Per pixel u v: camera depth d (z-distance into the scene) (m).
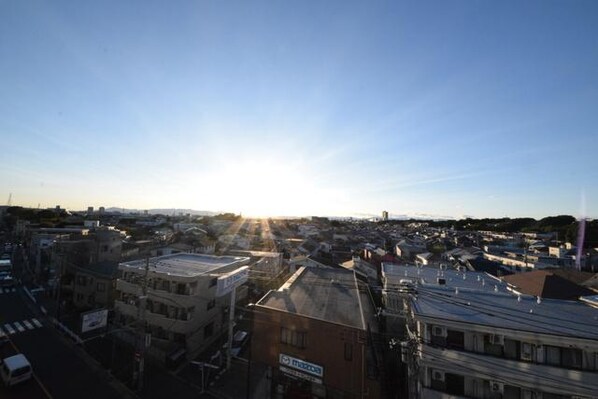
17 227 83.94
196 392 19.69
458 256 56.50
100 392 19.41
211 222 128.88
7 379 19.50
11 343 25.41
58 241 40.62
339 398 16.75
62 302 34.94
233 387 20.25
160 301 25.17
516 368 14.30
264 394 19.48
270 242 73.69
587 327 14.67
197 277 25.19
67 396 18.86
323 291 23.70
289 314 18.36
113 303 31.12
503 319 15.54
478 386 15.02
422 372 15.82
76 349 24.97
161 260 32.66
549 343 13.97
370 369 17.05
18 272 49.34
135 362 20.53
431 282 24.20
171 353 22.89
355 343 16.23
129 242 47.56
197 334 25.00
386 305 23.70
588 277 30.27
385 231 136.50
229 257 36.56
